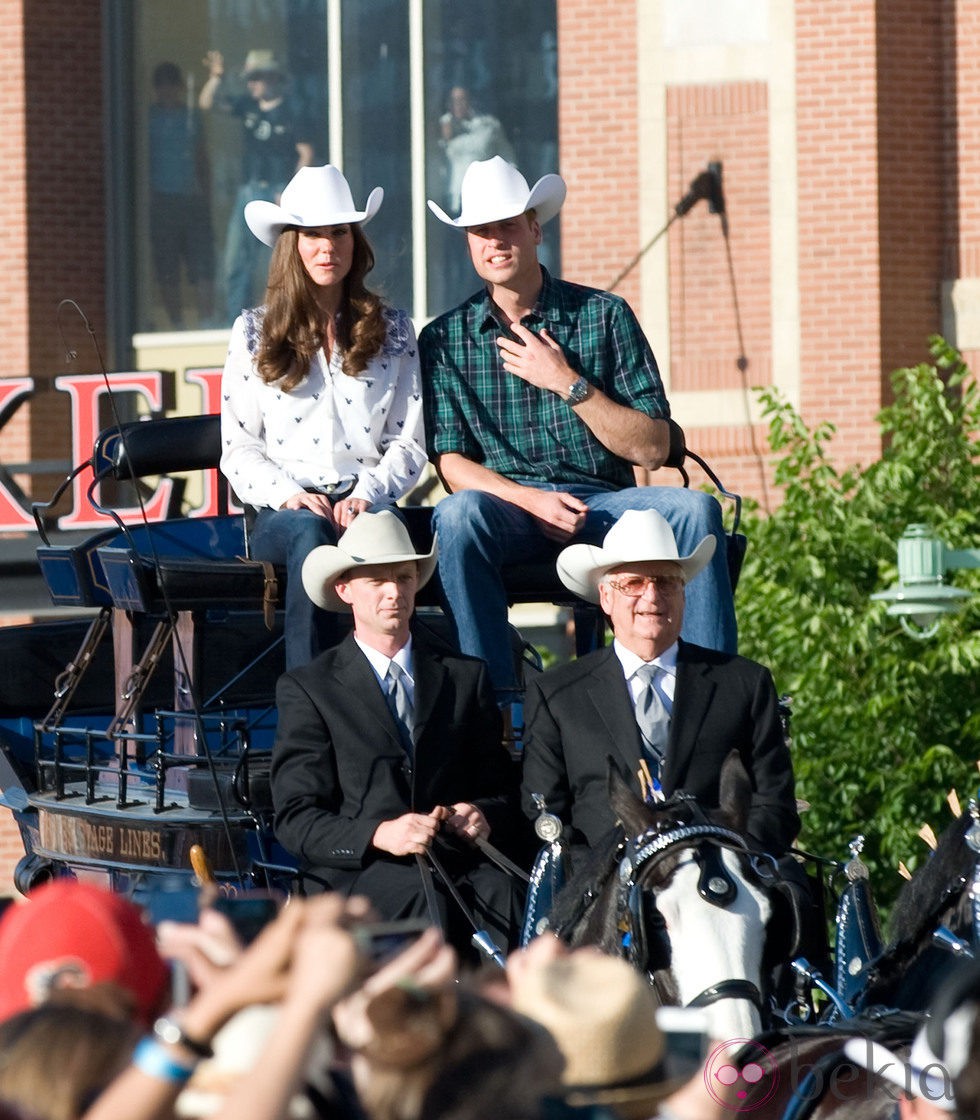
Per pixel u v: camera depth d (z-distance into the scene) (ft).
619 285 187.01
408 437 90.79
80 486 193.47
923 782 144.77
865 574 151.64
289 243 89.40
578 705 74.95
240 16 205.05
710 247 185.06
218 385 192.65
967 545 149.18
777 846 71.15
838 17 182.09
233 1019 34.32
